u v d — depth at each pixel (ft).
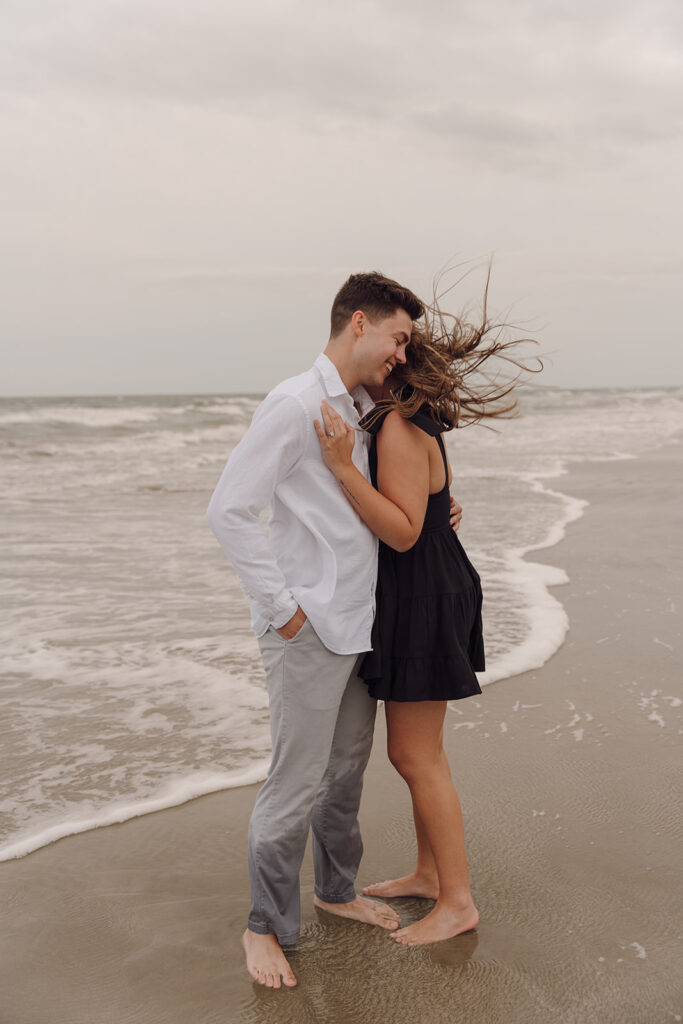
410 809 10.19
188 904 8.31
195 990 7.09
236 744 11.70
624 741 11.86
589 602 18.98
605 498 35.81
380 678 7.43
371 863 9.15
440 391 7.52
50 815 9.82
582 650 15.69
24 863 8.91
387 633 7.48
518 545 25.36
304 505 7.17
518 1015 6.75
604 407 144.46
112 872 8.80
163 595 19.31
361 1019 6.73
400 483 7.29
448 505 7.81
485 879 8.68
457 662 7.47
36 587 19.90
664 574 21.62
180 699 13.20
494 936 7.80
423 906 8.48
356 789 7.97
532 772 10.97
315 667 7.14
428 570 7.54
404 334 7.26
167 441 67.97
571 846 9.29
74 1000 6.95
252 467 6.92
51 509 32.53
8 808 9.95
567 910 8.16
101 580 20.70
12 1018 6.71
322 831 8.04
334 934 7.90
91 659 14.89
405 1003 6.91
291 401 6.98
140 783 10.59
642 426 91.86
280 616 7.04
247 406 99.35
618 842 9.37
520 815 9.92
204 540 26.18
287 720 7.26
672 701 13.30
